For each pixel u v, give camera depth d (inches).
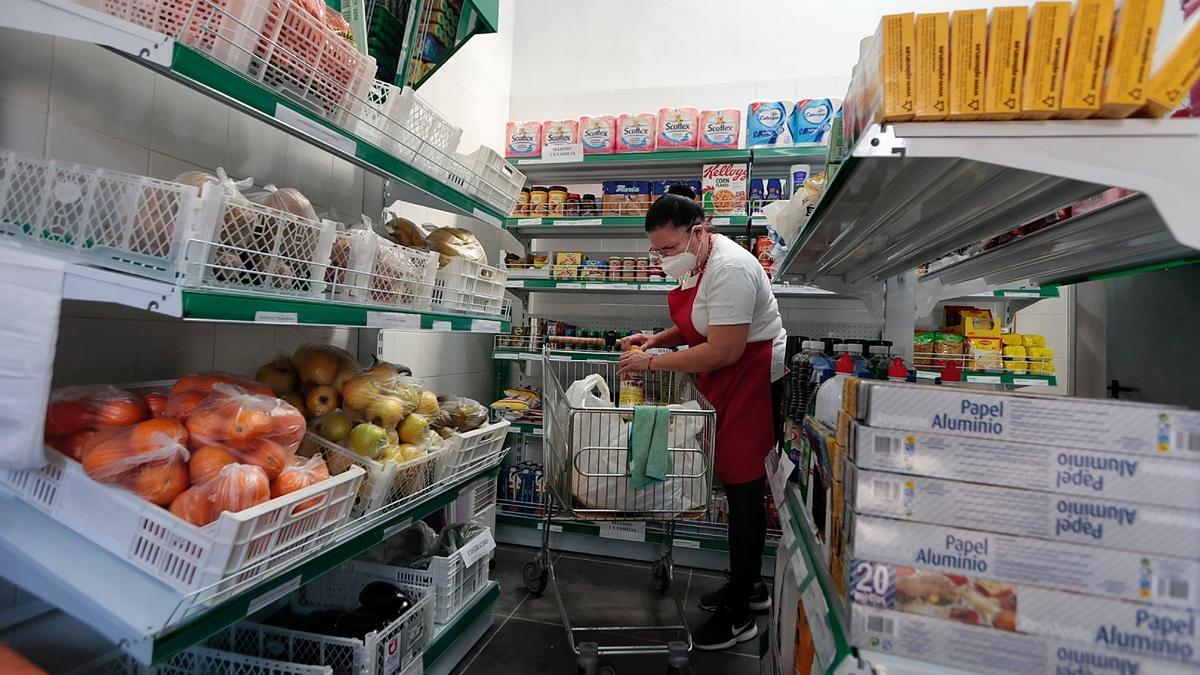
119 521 36.1
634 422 64.9
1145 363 72.2
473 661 73.5
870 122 31.1
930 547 27.0
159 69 40.1
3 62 44.1
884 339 79.9
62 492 37.7
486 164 78.6
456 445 64.9
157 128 56.4
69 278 35.7
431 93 107.4
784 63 132.3
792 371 68.9
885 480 27.7
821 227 49.8
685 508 66.6
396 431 59.7
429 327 62.7
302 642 54.7
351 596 68.3
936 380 89.9
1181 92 24.8
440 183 69.3
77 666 50.4
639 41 139.7
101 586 34.7
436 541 74.3
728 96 133.7
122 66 52.8
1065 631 25.3
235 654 50.5
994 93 26.5
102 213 37.7
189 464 38.4
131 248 37.2
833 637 28.9
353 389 56.1
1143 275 72.8
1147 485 24.9
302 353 59.2
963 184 35.0
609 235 139.3
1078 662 25.0
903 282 74.5
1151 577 24.5
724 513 108.5
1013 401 26.7
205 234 37.1
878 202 40.8
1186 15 26.2
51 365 35.2
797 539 44.3
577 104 140.7
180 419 41.0
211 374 46.6
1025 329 122.4
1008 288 105.1
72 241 38.1
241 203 40.4
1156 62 25.1
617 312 137.8
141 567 35.1
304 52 47.5
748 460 77.3
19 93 45.2
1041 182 33.0
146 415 42.1
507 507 117.2
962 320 110.2
